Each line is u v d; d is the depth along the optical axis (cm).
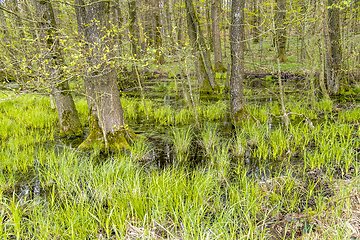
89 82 546
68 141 613
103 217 289
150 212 297
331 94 1070
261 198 331
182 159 502
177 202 296
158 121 806
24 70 423
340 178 379
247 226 279
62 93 639
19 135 635
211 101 1052
